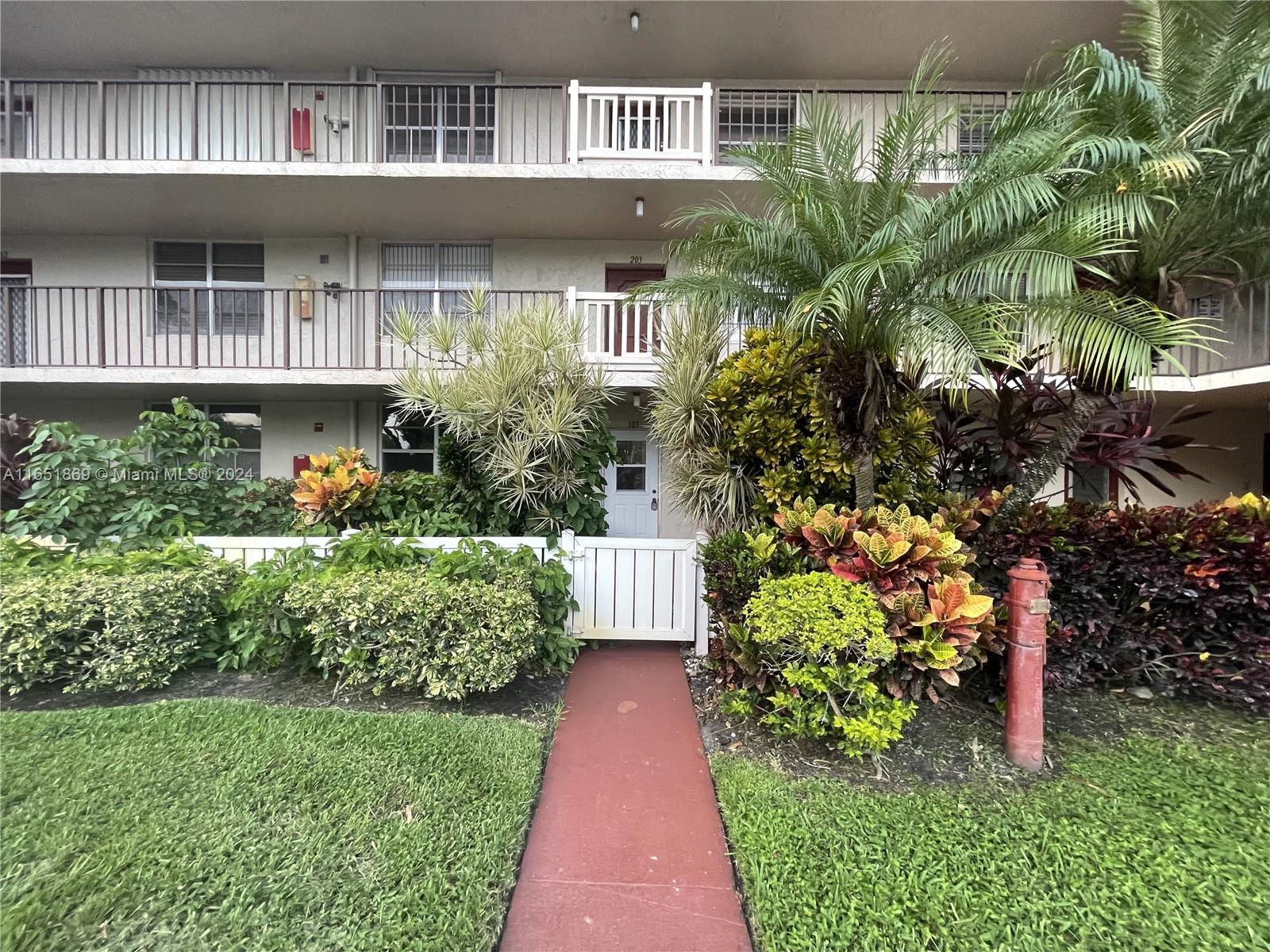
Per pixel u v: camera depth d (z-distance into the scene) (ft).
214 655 13.38
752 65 28.50
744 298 13.03
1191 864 7.27
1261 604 11.50
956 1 24.34
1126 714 11.78
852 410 12.74
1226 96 11.41
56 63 28.86
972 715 11.50
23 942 5.84
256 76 29.48
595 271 30.50
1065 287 9.78
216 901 6.52
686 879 7.46
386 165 24.57
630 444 30.89
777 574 11.62
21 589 11.85
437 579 12.55
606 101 27.71
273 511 19.49
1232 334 22.86
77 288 25.91
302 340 27.58
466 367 16.89
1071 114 10.74
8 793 8.36
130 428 30.78
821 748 10.40
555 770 10.03
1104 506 15.49
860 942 6.15
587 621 16.19
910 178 11.94
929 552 10.57
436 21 26.20
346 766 9.29
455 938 6.16
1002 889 6.86
